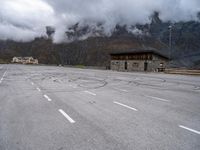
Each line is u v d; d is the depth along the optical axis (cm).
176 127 623
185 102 1038
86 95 1245
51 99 1095
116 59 6166
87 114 773
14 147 477
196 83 2048
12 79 2366
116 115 762
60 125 636
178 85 1864
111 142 503
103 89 1545
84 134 558
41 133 565
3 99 1086
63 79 2439
